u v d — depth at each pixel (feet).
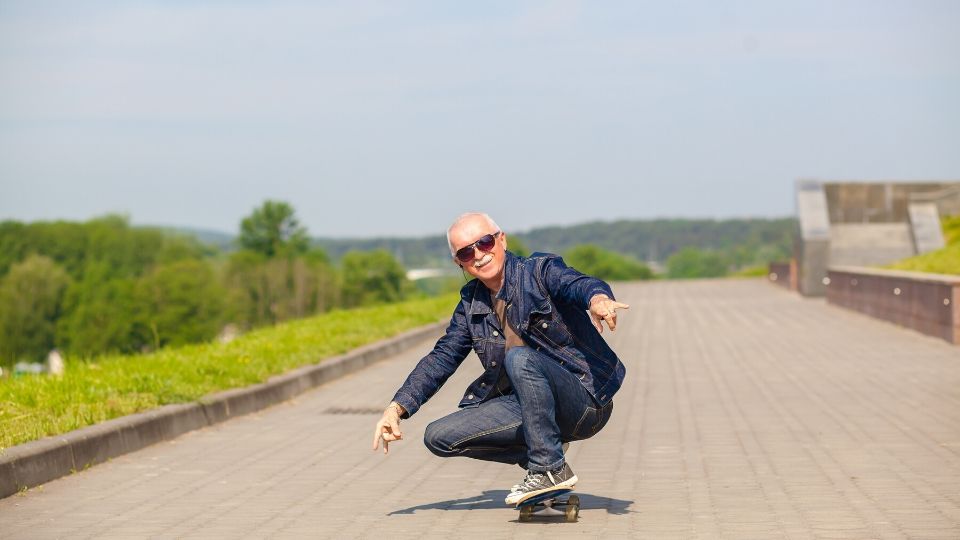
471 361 57.52
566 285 18.94
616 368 19.86
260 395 40.19
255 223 485.15
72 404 32.99
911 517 20.30
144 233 451.12
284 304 424.87
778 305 102.01
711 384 44.42
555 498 20.95
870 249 117.50
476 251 19.29
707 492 23.20
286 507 22.66
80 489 25.14
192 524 21.13
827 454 27.76
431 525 20.57
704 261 612.29
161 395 35.17
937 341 61.46
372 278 482.28
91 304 366.02
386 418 19.95
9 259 410.31
